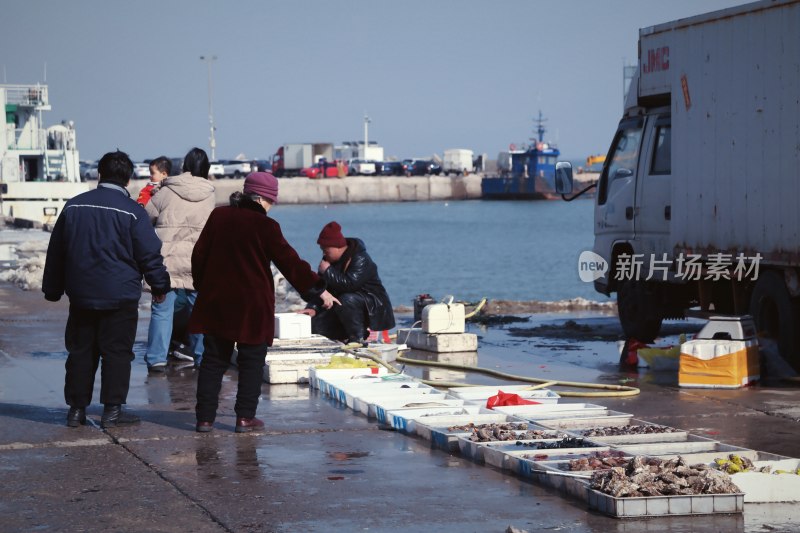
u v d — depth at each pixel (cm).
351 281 1501
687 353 1241
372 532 674
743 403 1139
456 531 675
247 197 990
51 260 991
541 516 707
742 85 1357
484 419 985
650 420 1045
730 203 1386
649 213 1625
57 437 959
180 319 1449
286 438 955
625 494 713
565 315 2209
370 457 878
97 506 734
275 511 720
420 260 8588
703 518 705
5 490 775
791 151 1263
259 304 970
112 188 987
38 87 6544
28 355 1486
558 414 1009
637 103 1662
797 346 1296
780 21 1280
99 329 998
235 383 1274
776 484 743
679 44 1505
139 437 958
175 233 1356
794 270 1279
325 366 1273
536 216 18088
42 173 6538
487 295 5600
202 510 723
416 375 1348
